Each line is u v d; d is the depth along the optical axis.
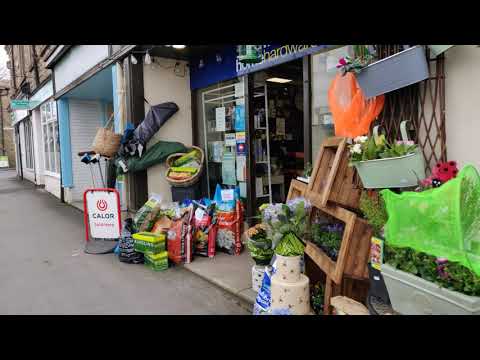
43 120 14.04
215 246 5.10
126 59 6.69
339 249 3.03
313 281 3.45
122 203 7.41
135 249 4.93
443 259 1.96
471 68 2.75
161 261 4.66
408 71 2.83
